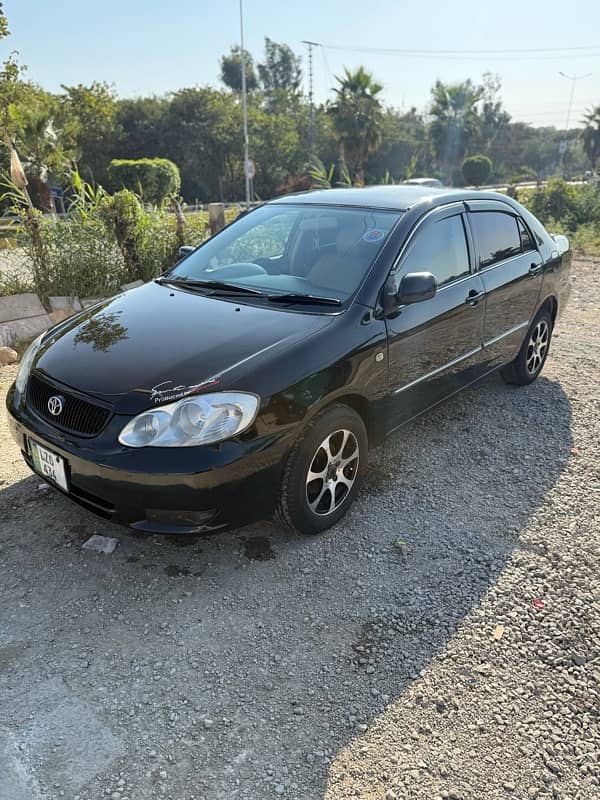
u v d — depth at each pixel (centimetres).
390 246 347
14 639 254
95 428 269
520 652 253
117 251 749
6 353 570
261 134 5141
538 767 206
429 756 209
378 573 297
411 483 374
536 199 1736
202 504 262
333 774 202
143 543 313
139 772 202
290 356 285
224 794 195
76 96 4447
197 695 231
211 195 5194
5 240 728
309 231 381
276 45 8519
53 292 699
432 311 363
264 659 247
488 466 396
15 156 686
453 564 304
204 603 275
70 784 197
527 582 292
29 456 306
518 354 497
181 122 4972
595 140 6150
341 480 323
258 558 305
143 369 280
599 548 317
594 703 231
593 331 690
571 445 424
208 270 389
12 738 212
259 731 217
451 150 5444
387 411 346
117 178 3147
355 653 251
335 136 3262
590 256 1209
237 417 264
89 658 246
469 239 409
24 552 306
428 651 252
